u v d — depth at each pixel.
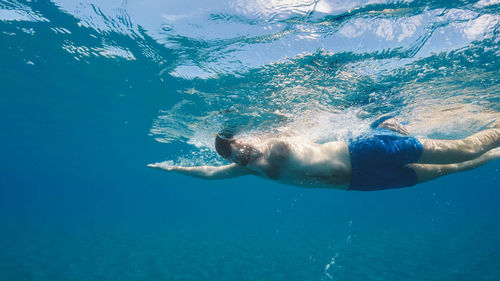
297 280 4.05
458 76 2.42
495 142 1.82
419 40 2.04
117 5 2.27
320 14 1.91
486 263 4.70
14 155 13.87
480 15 1.88
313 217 15.45
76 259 5.57
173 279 4.21
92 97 5.33
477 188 29.45
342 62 2.23
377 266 4.75
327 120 3.00
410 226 10.39
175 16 2.17
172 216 16.55
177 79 2.92
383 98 2.74
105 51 3.08
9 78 4.81
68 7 2.55
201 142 4.41
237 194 43.88
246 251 6.10
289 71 2.37
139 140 8.91
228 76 2.56
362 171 1.81
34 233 9.16
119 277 4.35
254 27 2.08
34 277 4.36
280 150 1.81
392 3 1.82
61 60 3.79
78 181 27.25
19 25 3.06
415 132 3.67
